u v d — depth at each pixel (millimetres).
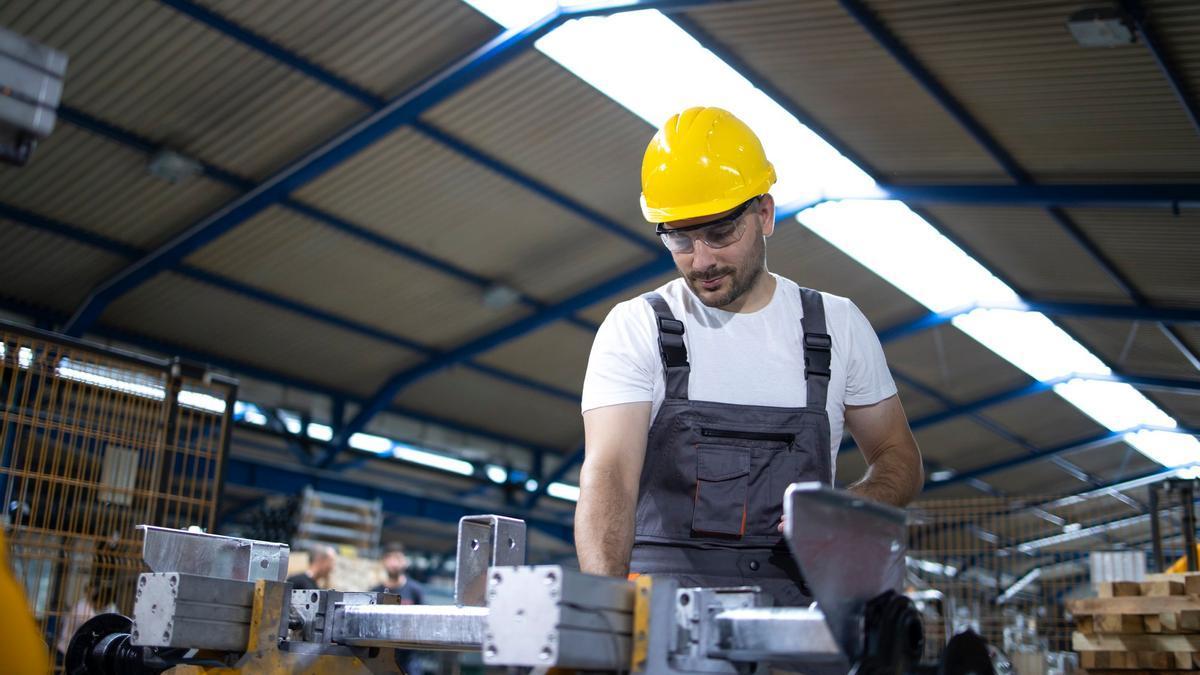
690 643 1721
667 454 2230
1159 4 8203
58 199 10680
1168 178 10656
